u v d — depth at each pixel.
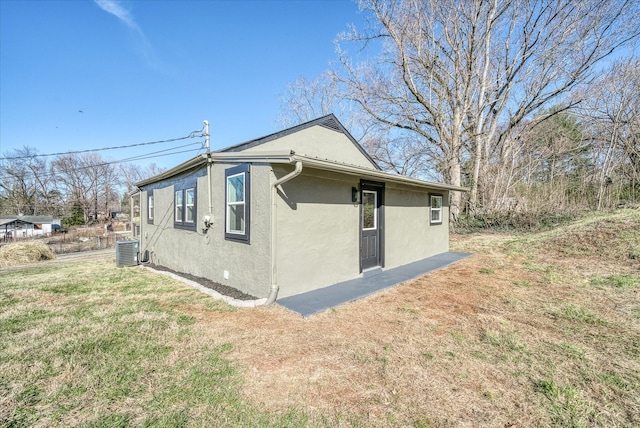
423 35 13.41
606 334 3.17
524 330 3.29
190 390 2.20
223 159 5.09
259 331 3.27
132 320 3.58
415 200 7.72
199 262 6.06
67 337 3.07
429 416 1.95
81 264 8.72
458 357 2.70
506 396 2.14
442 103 14.55
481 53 14.16
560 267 6.26
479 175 15.31
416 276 5.83
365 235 6.01
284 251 4.37
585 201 13.37
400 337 3.12
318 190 4.92
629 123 13.07
